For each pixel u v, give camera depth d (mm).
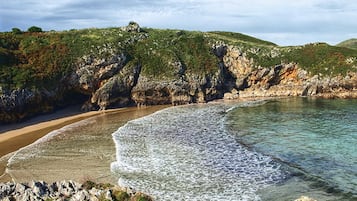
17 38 71812
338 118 55219
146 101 75688
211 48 90688
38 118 58812
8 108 53250
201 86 80125
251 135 43375
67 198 18828
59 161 32469
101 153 34906
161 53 81625
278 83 92375
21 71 60312
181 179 27234
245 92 87000
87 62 71250
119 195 19109
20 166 31125
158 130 46375
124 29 86938
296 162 31969
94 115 63062
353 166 30766
